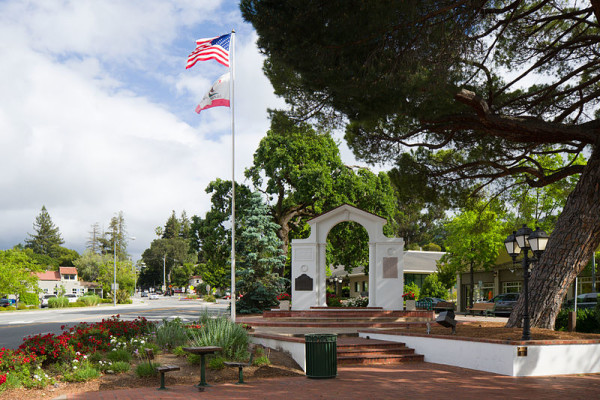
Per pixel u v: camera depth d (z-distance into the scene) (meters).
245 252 34.44
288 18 11.41
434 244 76.00
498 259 43.53
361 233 40.66
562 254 16.48
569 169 18.67
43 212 154.75
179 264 154.00
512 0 16.41
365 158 20.67
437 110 15.27
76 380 11.76
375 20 11.22
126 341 15.20
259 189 39.75
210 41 27.27
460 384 11.48
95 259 111.44
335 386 11.37
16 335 22.58
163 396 10.38
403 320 24.14
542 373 12.80
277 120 19.31
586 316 19.31
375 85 12.61
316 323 22.48
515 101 18.70
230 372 12.88
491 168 21.73
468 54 14.11
